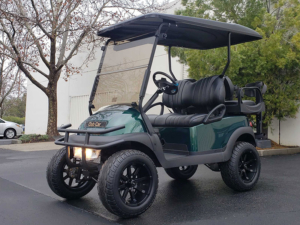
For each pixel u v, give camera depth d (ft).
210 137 14.02
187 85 16.39
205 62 25.54
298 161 23.53
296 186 15.84
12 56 41.57
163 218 11.29
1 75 61.67
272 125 31.40
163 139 14.69
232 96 15.76
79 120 51.37
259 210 12.01
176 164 12.55
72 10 38.17
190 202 13.28
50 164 13.20
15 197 14.16
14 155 28.84
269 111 27.68
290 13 26.20
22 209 12.36
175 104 16.61
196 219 11.12
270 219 11.01
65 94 54.03
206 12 28.53
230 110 15.26
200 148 13.65
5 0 37.37
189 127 13.69
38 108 63.93
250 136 15.85
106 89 13.71
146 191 11.66
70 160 12.57
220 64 24.76
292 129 29.96
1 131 53.67
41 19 36.86
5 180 17.87
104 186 10.64
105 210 12.30
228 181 14.53
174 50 28.94
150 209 12.37
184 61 29.58
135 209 11.07
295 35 25.39
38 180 17.84
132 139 11.31
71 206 12.80
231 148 14.46
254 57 25.81
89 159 11.73
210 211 12.00
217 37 15.97
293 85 27.37
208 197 14.02
